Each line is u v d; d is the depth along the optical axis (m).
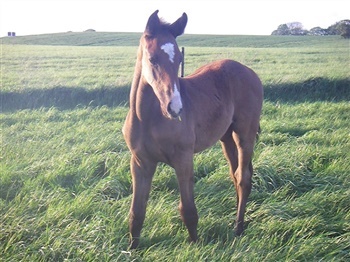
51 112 9.79
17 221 4.12
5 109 12.12
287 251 3.84
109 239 3.99
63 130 8.02
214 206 4.80
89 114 9.98
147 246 4.06
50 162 5.92
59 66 20.66
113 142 6.96
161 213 4.44
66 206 4.54
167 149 3.77
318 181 5.51
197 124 4.11
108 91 13.30
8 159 6.03
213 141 4.47
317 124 8.64
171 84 3.39
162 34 3.53
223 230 4.35
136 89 3.76
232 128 4.93
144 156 3.90
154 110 3.68
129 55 26.89
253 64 20.55
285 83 14.02
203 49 30.73
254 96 4.97
